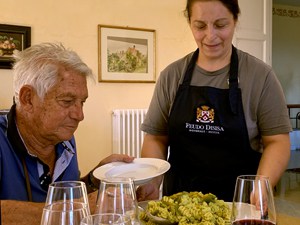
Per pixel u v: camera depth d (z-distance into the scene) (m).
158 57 4.52
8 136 1.22
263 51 4.42
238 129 1.48
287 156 1.46
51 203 0.73
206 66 1.57
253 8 4.30
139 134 4.25
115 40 4.21
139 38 4.35
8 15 3.68
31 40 3.78
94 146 4.16
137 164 1.43
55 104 1.17
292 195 4.31
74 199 0.75
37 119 1.19
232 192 1.51
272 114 1.47
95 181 1.43
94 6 4.09
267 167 1.41
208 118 1.52
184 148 1.57
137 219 0.78
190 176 1.57
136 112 4.23
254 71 1.50
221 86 1.54
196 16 1.46
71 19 3.97
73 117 1.21
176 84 1.62
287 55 9.05
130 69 4.31
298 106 8.23
